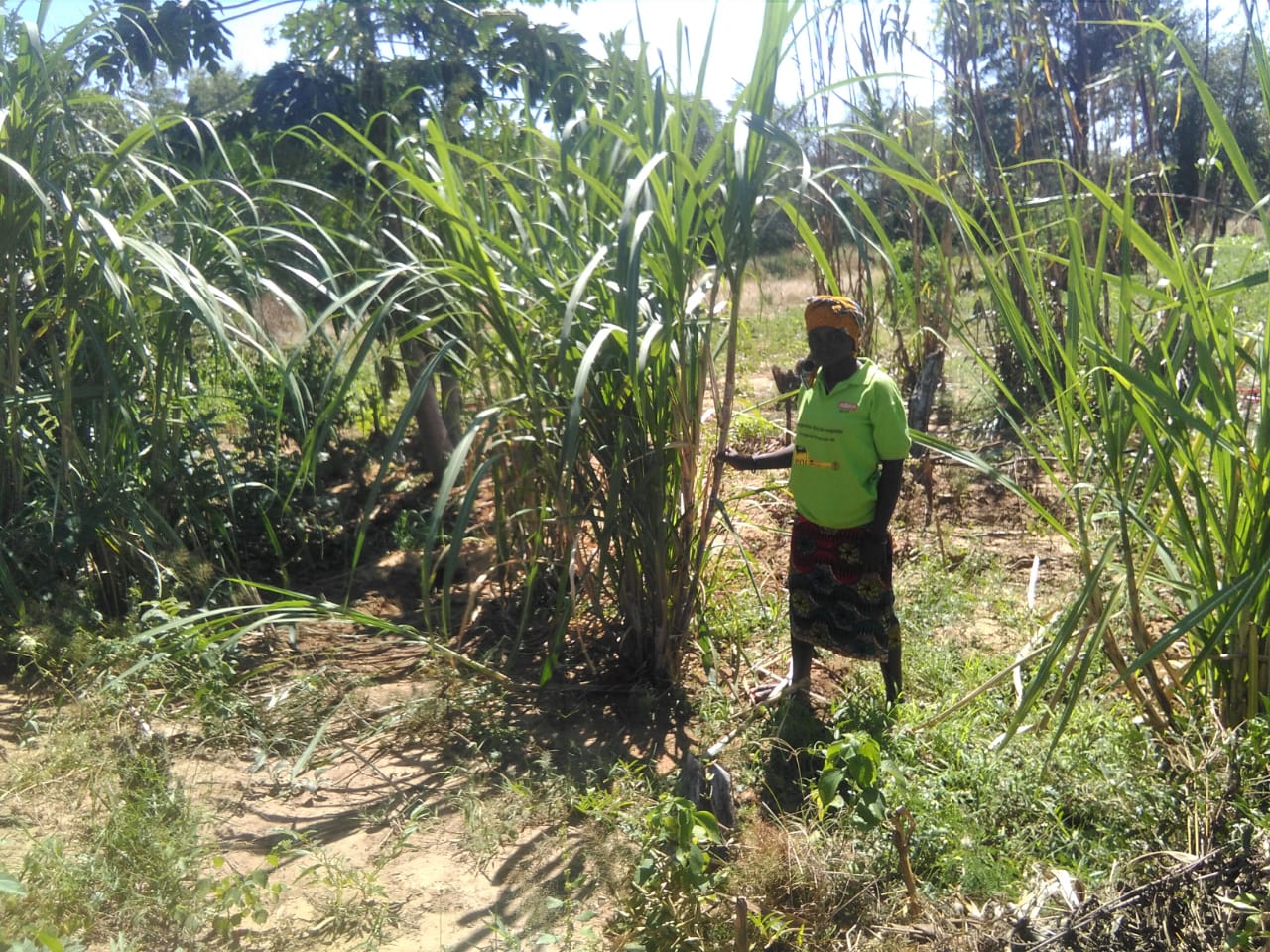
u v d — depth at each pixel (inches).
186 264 158.7
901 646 155.5
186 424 188.5
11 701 147.2
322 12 231.1
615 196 143.7
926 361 281.4
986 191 275.4
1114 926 92.7
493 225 161.5
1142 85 230.4
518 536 180.9
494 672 152.1
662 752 142.2
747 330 169.3
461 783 132.3
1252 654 124.0
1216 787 112.9
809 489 143.1
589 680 162.7
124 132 195.5
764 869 104.0
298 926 102.6
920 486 251.9
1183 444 120.3
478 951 99.8
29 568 169.5
